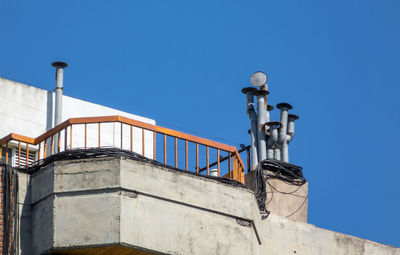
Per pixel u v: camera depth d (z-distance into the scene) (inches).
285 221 1237.1
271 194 1285.7
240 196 1087.0
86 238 986.7
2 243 1002.7
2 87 1349.7
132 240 988.6
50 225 1000.9
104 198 1000.9
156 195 1021.2
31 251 1015.6
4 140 1093.8
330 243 1270.9
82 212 998.4
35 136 1349.7
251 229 1081.4
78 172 1016.9
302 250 1234.6
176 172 1048.8
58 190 1012.5
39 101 1373.0
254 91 1385.3
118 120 1052.5
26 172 1052.5
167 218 1020.5
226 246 1050.7
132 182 1011.3
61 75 1381.6
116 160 1016.9
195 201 1047.6
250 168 1341.0
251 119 1374.3
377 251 1321.4
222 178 1085.1
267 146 1359.5
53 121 1370.6
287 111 1391.5
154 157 1075.3
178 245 1016.9
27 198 1038.4
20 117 1348.4
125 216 994.1
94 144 1389.0
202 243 1034.1
